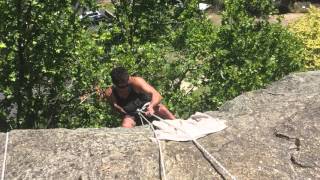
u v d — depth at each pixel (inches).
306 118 187.3
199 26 397.1
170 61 378.0
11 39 299.6
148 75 350.3
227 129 180.4
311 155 167.8
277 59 438.9
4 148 167.2
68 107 331.0
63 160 161.0
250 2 433.1
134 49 349.4
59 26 307.1
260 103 209.2
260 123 185.5
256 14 444.5
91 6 333.1
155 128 183.5
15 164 160.1
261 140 174.7
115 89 214.7
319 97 207.0
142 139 171.6
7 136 172.9
